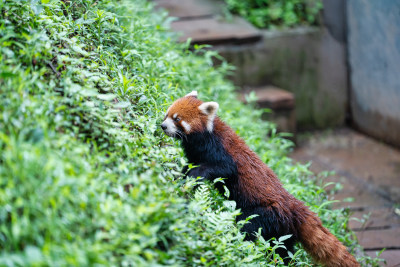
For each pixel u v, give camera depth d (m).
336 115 11.76
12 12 4.34
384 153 10.23
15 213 2.84
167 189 3.78
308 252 4.82
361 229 6.99
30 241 2.89
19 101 3.40
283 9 11.75
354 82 11.46
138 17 6.94
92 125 3.89
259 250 4.29
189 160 5.08
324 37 11.36
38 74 3.74
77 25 5.05
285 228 4.74
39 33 4.21
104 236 3.01
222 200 4.75
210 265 3.62
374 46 10.58
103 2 6.02
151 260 3.20
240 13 11.84
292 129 10.48
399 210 7.63
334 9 11.30
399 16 9.70
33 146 3.04
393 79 10.18
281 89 11.08
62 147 3.34
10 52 3.76
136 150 4.09
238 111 8.23
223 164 4.84
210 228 3.97
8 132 3.29
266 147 7.15
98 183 3.25
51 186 2.86
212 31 10.91
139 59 5.88
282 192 4.88
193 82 7.31
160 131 4.97
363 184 8.67
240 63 10.89
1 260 2.61
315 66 11.42
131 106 4.75
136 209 3.25
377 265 5.85
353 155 10.15
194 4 12.35
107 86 4.62
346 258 4.67
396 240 6.69
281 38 11.08
